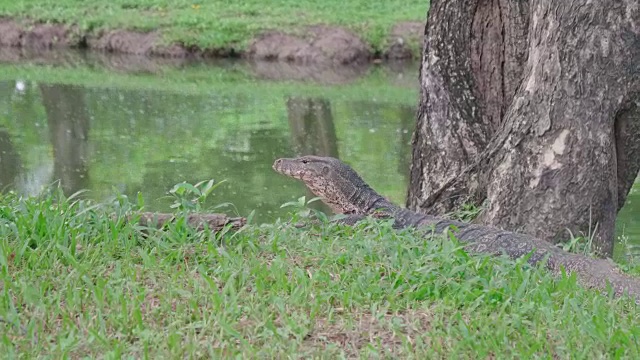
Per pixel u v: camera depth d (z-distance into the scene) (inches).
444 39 522.3
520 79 474.9
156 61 1397.6
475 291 309.3
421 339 275.3
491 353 271.0
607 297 330.0
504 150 451.2
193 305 288.4
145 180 705.0
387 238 359.6
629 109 436.5
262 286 308.2
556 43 429.1
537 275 333.7
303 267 335.6
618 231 557.9
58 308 283.0
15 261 322.3
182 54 1409.9
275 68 1344.7
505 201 445.4
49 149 821.2
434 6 525.7
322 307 296.5
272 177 722.2
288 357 259.4
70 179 709.3
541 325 291.1
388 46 1378.0
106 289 297.4
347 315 293.3
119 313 284.7
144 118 973.2
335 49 1362.0
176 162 772.6
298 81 1241.4
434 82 526.0
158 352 258.7
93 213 367.9
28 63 1369.3
